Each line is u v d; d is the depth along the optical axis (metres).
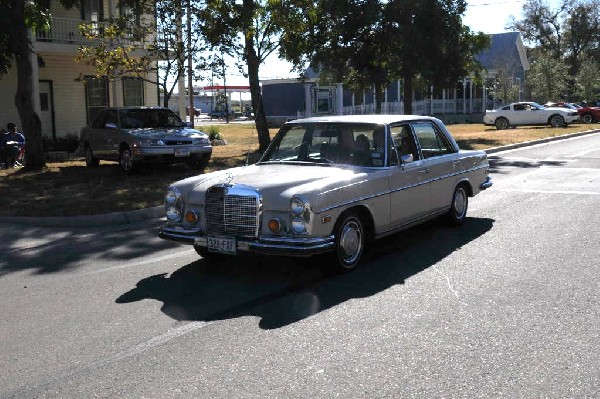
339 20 22.36
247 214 6.03
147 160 13.73
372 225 6.75
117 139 14.39
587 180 12.84
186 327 5.03
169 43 17.66
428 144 8.05
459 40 22.88
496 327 4.84
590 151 19.20
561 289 5.75
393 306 5.39
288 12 17.78
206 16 17.06
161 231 6.66
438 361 4.25
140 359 4.42
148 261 7.29
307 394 3.82
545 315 5.08
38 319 5.36
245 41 18.23
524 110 33.62
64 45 20.98
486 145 20.98
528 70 52.72
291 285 6.12
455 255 7.09
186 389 3.93
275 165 7.14
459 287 5.89
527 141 22.69
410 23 21.81
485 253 7.14
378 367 4.17
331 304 5.50
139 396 3.86
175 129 14.81
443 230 8.44
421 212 7.58
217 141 24.73
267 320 5.14
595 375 3.99
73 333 4.98
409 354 4.37
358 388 3.88
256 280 6.34
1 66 14.24
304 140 7.36
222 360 4.36
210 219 6.29
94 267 7.09
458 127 37.22
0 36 13.58
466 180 8.62
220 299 5.75
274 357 4.38
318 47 22.55
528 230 8.28
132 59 18.59
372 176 6.66
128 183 12.51
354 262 6.54
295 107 50.94
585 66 54.66
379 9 22.06
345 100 49.41
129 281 6.45
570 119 32.88
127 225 9.46
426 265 6.71
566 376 3.98
